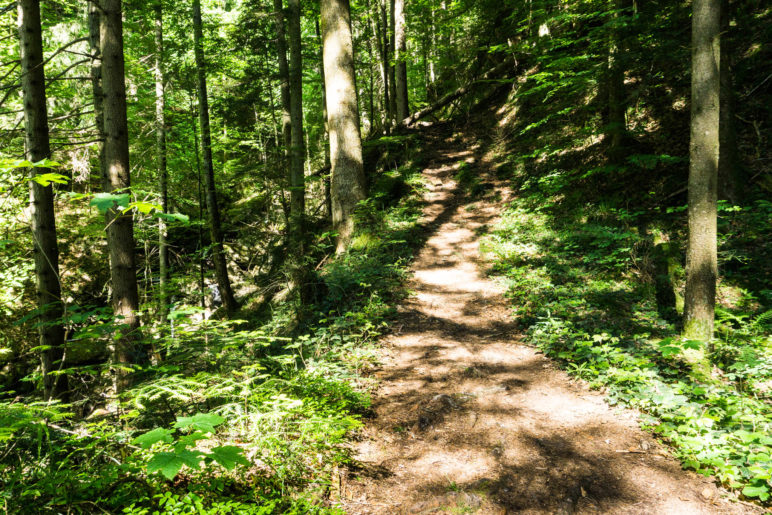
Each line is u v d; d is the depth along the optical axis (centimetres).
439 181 1548
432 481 345
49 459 255
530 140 1445
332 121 1042
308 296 780
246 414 327
